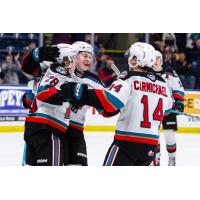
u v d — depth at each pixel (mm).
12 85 14445
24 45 16234
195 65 16953
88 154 10508
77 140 6848
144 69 5727
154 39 17500
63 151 6434
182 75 16828
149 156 5695
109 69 16359
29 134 6160
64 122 6223
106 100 5305
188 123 15484
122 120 5648
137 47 5648
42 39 16391
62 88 5387
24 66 6359
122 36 17656
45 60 6219
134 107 5562
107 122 14867
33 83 6633
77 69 6832
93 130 14719
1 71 15656
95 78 6984
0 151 10742
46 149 6012
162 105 5754
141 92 5578
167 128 9516
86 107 6801
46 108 6109
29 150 6367
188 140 13453
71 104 5766
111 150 5691
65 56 6176
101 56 16438
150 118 5633
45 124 6078
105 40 17797
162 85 5805
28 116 6227
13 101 14453
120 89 5395
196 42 17359
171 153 9594
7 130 14312
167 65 16703
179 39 17625
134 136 5590
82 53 6785
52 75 6035
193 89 15977
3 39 16062
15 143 11977
